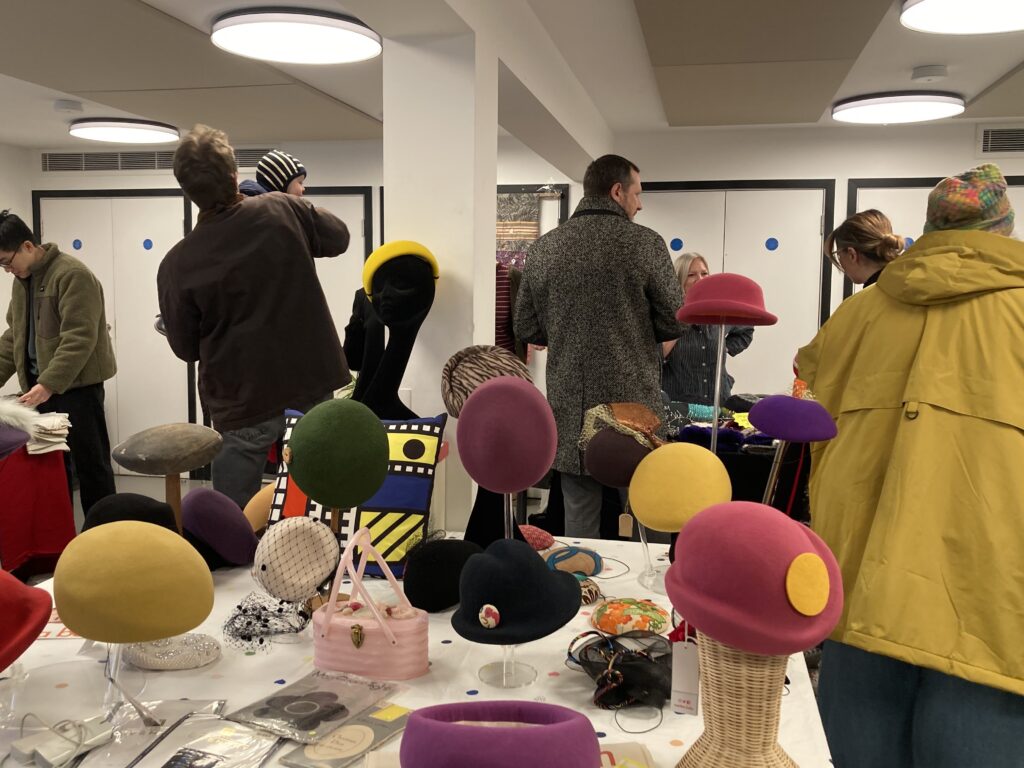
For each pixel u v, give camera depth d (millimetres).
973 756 1286
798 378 1686
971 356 1338
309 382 2371
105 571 1008
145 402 6754
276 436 2383
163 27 3191
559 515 3025
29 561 3395
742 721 963
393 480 1785
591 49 3734
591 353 2537
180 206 6562
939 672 1327
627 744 1063
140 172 6578
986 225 1435
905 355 1438
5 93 4883
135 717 1136
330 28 3074
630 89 4496
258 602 1473
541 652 1373
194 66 3762
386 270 2090
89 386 3791
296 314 2342
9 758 1036
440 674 1288
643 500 1426
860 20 3080
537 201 5879
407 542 1731
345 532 1749
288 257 2318
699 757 994
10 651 1000
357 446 1322
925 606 1275
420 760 811
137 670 1301
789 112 4832
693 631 1170
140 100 4473
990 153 5340
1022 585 1233
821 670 1577
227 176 2285
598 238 2516
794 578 880
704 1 2881
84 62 3684
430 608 1534
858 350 1547
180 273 2322
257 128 5367
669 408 3246
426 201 2428
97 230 6691
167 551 1050
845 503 1473
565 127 3930
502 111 3510
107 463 3912
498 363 1633
